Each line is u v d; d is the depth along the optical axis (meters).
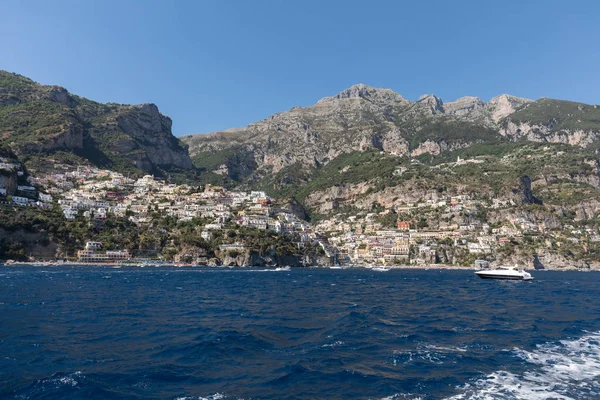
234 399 29.77
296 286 135.25
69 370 36.44
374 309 78.25
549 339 50.38
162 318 65.38
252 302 88.50
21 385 32.34
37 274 168.25
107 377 34.59
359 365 38.41
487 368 37.44
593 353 43.22
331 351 43.75
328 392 31.31
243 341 48.00
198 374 35.75
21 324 58.62
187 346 45.47
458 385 32.69
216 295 102.38
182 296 99.06
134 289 115.44
